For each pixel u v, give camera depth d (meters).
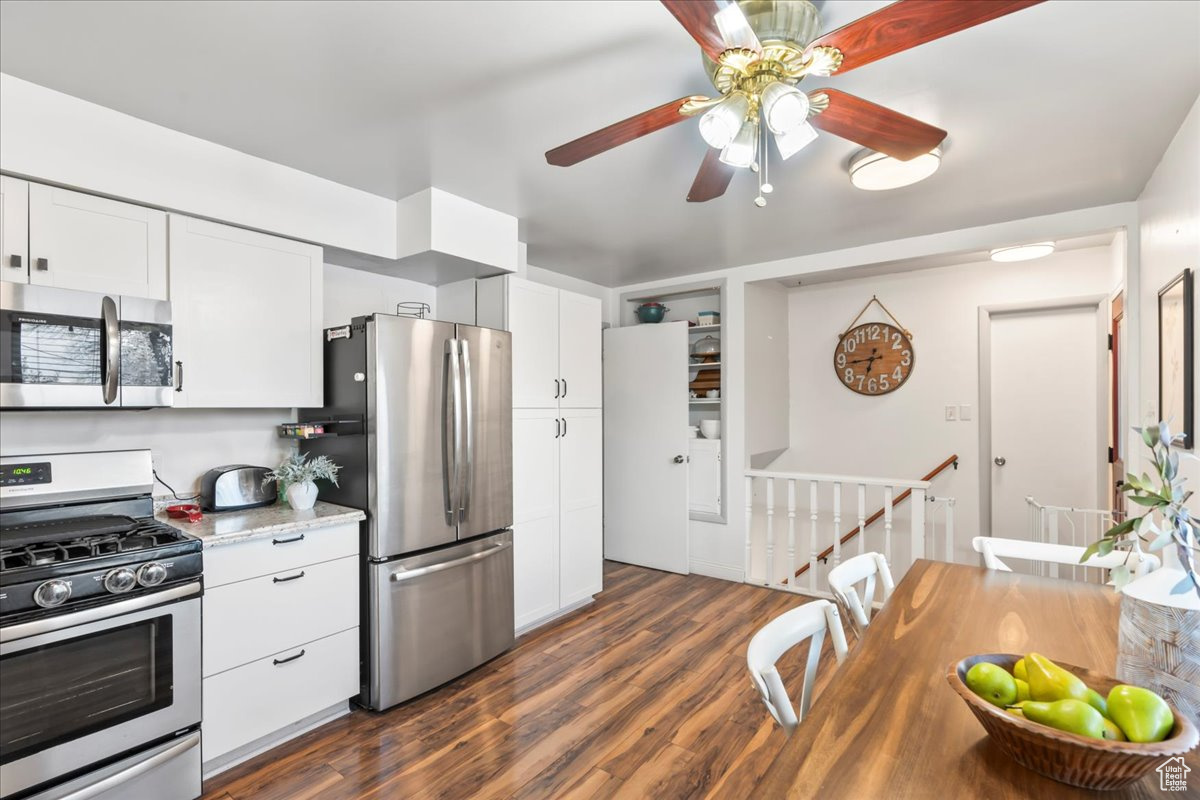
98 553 1.70
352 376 2.52
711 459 4.38
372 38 1.63
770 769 0.92
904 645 1.38
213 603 1.98
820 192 2.79
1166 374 2.35
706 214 3.11
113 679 1.72
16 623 1.54
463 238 2.87
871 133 1.67
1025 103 1.99
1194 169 2.00
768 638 1.25
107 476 2.16
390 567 2.45
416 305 3.39
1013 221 3.23
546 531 3.39
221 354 2.29
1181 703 1.00
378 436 2.43
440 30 1.59
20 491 1.98
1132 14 1.53
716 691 2.58
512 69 1.78
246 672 2.06
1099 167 2.52
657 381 4.50
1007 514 4.24
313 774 2.01
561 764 2.06
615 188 2.74
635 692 2.58
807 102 1.34
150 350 2.04
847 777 0.89
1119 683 0.97
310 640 2.25
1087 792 0.84
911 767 0.91
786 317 5.04
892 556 4.61
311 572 2.26
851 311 4.80
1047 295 4.05
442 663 2.62
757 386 4.46
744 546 4.19
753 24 1.37
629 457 4.65
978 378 4.29
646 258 4.04
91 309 1.91
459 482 2.71
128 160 2.05
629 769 2.03
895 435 4.60
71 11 1.50
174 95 1.92
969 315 4.32
